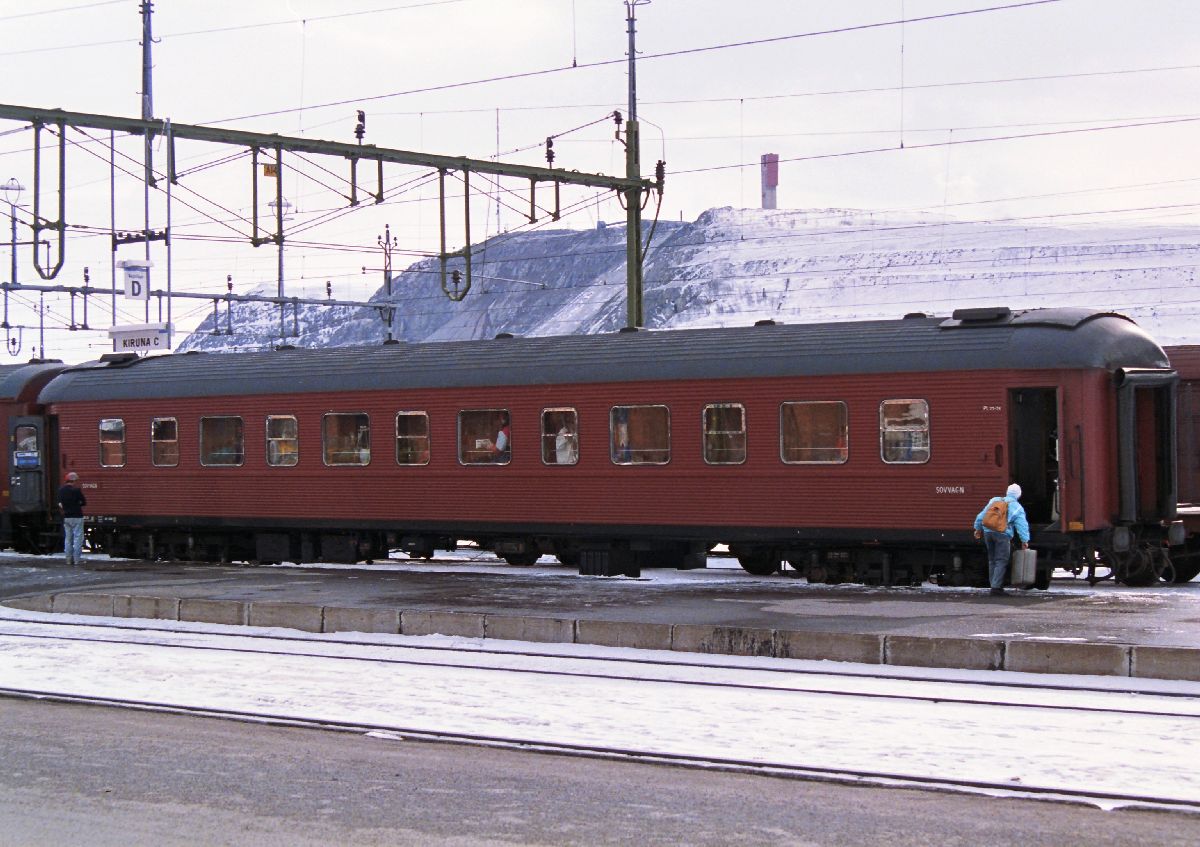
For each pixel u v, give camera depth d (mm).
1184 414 23078
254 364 26938
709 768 9656
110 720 11773
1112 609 17203
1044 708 11727
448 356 24859
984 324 20516
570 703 12258
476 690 13016
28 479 30344
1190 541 22828
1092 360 19656
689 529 22250
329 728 11297
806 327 22109
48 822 8289
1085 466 19641
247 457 26578
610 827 8102
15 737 10992
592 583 22312
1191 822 8203
